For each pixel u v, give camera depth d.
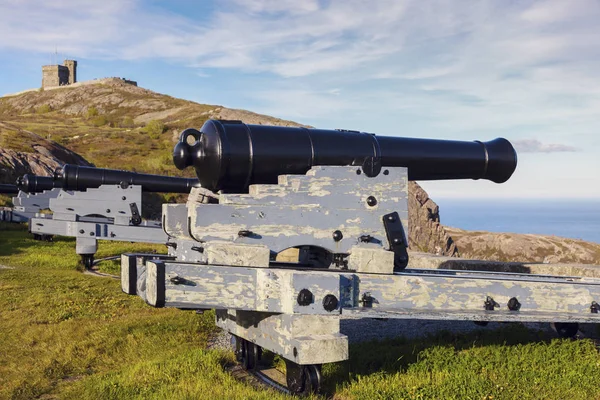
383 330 6.52
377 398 4.01
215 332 6.43
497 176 5.69
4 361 5.38
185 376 4.61
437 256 9.55
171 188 12.78
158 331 6.38
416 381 4.37
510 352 5.07
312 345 4.05
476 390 4.13
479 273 6.15
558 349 5.11
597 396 4.16
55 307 7.74
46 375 5.00
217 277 4.11
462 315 4.50
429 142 5.43
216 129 4.65
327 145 4.91
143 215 29.03
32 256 12.83
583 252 41.81
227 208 4.39
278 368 5.05
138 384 4.42
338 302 4.25
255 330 4.68
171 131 58.56
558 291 4.95
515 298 4.84
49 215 16.58
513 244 43.19
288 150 4.76
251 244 4.42
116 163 42.91
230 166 4.61
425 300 4.62
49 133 54.97
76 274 10.95
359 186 4.75
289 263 5.44
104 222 12.52
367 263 4.59
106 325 6.71
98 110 88.12
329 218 4.66
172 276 4.01
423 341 5.64
